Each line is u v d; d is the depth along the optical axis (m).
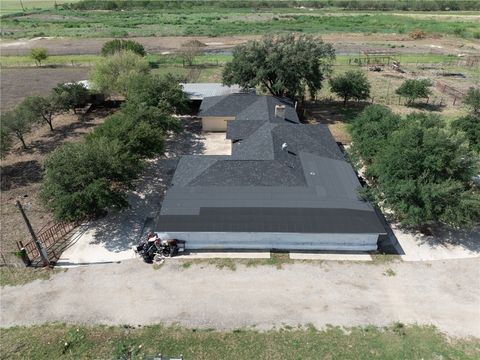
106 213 32.59
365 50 91.69
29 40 105.75
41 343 21.66
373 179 34.22
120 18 142.88
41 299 24.52
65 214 27.42
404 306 23.80
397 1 172.62
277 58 50.00
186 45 89.31
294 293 24.78
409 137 28.81
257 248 28.61
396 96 61.22
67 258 27.78
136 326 22.66
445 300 24.22
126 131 34.72
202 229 27.03
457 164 27.28
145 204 34.06
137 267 26.95
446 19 136.25
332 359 20.58
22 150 44.78
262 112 45.00
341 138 46.81
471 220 28.11
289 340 21.67
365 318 23.02
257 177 31.28
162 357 20.28
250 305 23.94
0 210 33.50
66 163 28.48
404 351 20.97
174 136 47.78
